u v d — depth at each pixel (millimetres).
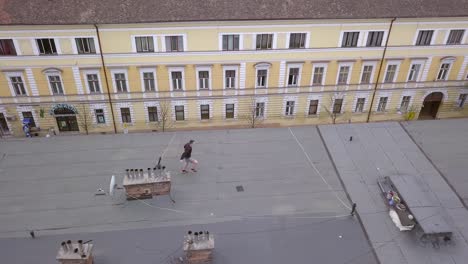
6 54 40156
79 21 38031
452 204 21938
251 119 47594
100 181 23422
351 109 48906
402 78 46938
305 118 48844
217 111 46938
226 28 40312
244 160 25312
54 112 45031
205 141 26969
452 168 24859
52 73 41750
